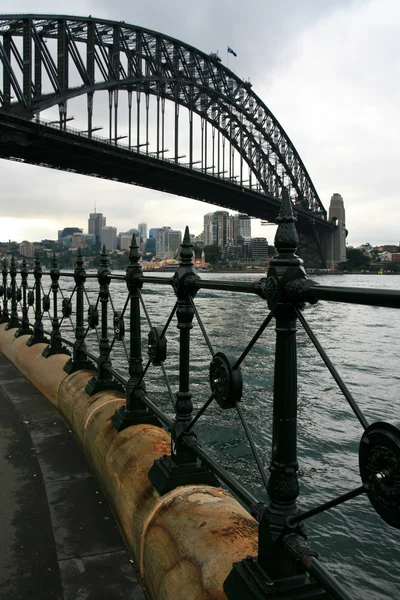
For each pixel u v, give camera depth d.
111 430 2.85
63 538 2.23
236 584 1.46
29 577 1.96
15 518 2.39
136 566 2.05
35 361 4.91
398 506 1.00
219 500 2.00
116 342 14.02
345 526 4.93
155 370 10.83
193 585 1.61
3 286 7.74
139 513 2.12
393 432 1.02
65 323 17.50
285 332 1.44
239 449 6.49
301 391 9.81
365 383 10.60
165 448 2.51
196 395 9.09
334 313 30.62
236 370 1.72
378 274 96.62
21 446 3.30
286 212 1.45
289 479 1.42
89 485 2.75
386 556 4.48
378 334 19.80
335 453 6.60
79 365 4.20
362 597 3.99
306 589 1.39
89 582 1.94
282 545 1.40
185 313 2.26
